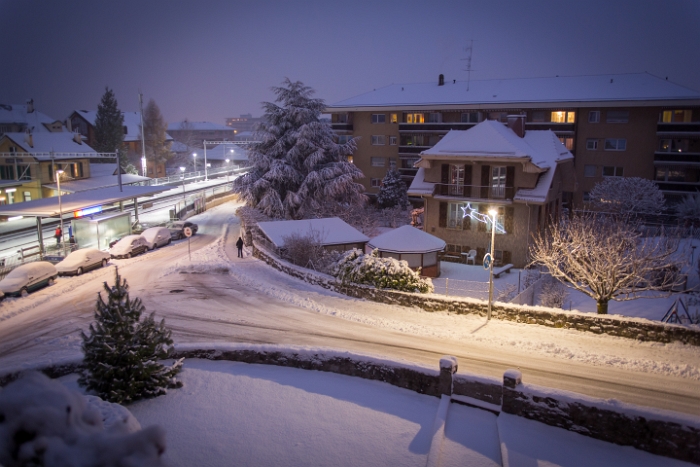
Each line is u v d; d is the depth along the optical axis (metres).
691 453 9.02
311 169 46.78
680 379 13.89
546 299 22.70
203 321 20.23
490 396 11.30
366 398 11.99
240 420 11.09
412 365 12.34
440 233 35.12
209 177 88.69
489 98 50.09
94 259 30.67
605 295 19.25
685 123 41.62
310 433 10.45
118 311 12.20
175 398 12.32
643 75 48.31
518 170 32.19
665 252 21.34
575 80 50.09
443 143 35.22
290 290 24.72
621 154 44.69
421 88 56.31
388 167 54.88
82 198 39.38
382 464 9.27
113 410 8.73
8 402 5.21
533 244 32.06
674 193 42.41
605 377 14.05
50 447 4.91
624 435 9.59
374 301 22.45
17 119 78.50
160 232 38.19
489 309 19.30
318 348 14.13
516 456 9.23
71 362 14.48
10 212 32.50
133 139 93.25
